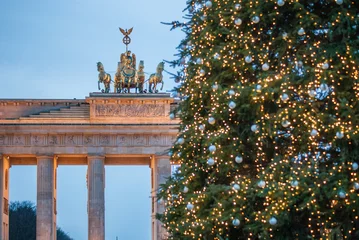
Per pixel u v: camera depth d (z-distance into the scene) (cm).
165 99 18588
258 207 6072
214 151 6200
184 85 6938
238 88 6075
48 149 18488
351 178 5725
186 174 6744
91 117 18500
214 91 6291
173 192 7000
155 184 18475
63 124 18438
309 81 5888
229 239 6394
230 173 6481
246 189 5972
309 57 6059
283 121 5834
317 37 6194
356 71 5859
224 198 6081
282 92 5903
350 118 5744
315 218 6000
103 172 18625
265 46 6338
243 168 6481
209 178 6650
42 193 18375
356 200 5559
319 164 6016
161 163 18525
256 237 6269
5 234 19025
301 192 5697
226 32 6331
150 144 18600
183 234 6612
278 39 6212
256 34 6431
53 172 18588
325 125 5806
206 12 6606
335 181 5641
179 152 6888
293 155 6044
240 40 6294
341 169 5719
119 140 18650
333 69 5884
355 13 6022
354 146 5812
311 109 5853
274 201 5712
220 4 6481
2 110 18662
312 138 5844
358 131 5641
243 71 6384
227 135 6191
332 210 5719
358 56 5859
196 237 6206
